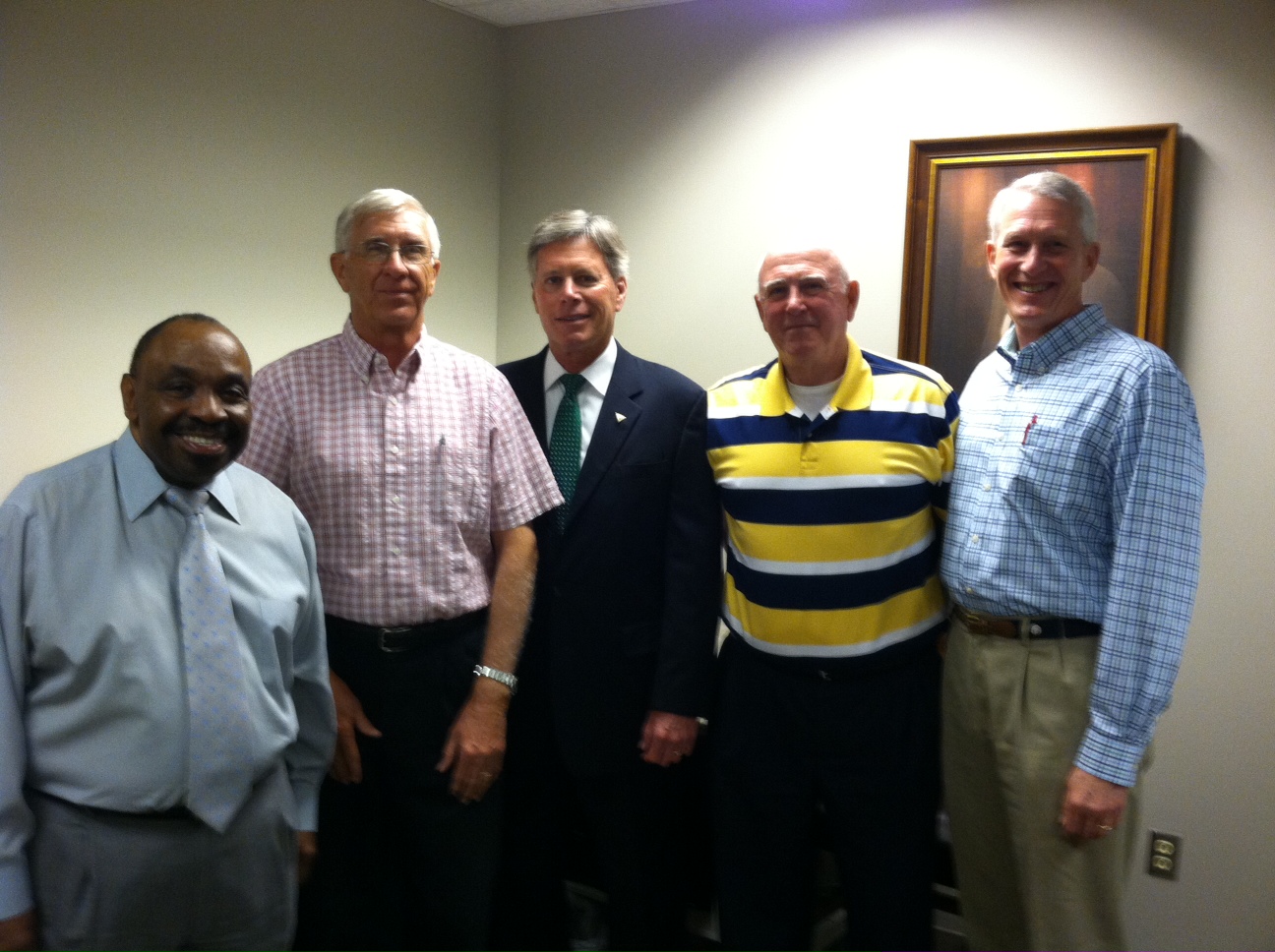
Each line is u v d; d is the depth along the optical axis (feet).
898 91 9.34
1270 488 8.02
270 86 9.00
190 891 5.10
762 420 6.46
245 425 5.14
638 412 6.91
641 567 6.87
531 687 7.12
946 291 9.18
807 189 9.87
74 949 4.91
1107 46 8.43
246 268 8.93
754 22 10.03
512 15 11.03
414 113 10.48
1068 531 5.71
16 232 7.30
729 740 6.61
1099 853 5.67
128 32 7.89
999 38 8.86
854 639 6.21
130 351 8.07
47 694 4.90
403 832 6.70
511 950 7.47
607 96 10.91
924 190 9.20
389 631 6.37
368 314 6.43
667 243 10.69
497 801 6.91
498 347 11.85
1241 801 8.23
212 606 5.08
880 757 6.30
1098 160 8.45
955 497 6.20
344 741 6.37
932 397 6.33
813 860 6.79
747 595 6.50
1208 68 8.07
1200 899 8.43
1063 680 5.70
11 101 7.22
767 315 6.31
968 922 6.43
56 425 7.64
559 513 6.98
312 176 9.46
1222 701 8.27
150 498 5.06
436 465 6.46
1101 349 5.81
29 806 4.96
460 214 11.17
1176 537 5.41
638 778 6.95
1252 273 8.01
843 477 6.20
